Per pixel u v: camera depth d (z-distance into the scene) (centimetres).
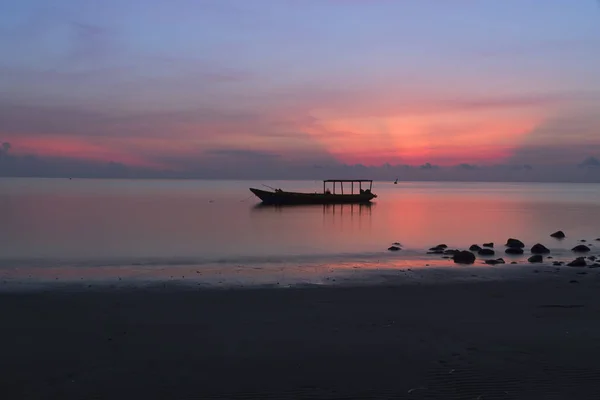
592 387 785
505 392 768
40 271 2041
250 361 894
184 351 942
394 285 1611
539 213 6319
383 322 1142
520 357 911
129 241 3312
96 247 2997
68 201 8262
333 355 925
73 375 828
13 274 1947
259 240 3447
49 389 774
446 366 870
